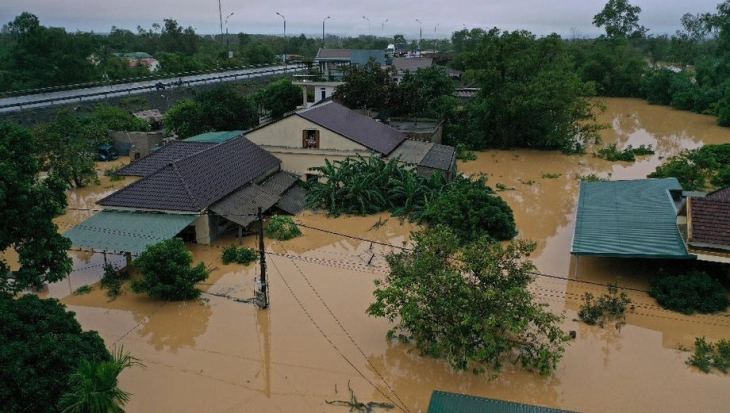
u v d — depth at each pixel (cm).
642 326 1786
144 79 6234
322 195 2812
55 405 1142
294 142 3134
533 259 2303
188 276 1903
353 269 2188
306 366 1570
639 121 5850
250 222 2406
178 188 2347
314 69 7169
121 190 2356
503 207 2584
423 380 1518
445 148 3497
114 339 1692
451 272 1548
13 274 1596
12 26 6150
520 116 4319
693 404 1420
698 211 1959
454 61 8350
